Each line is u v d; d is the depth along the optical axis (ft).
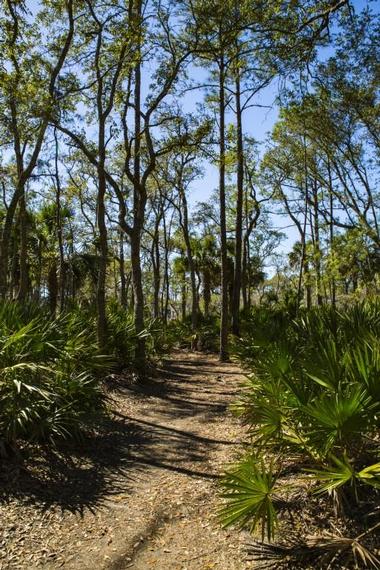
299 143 73.61
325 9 21.90
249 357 29.48
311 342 19.40
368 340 15.40
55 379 20.40
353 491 13.15
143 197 38.88
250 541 12.84
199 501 15.97
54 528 13.85
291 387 13.17
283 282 140.26
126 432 24.23
